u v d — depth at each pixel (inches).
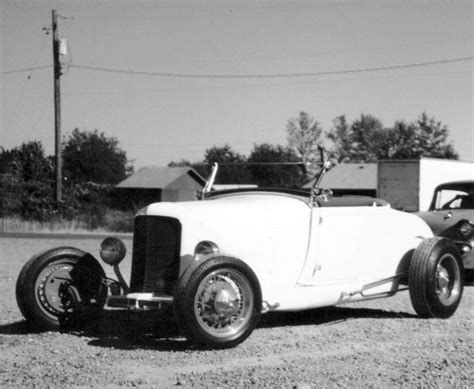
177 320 234.2
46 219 1339.8
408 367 217.3
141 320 296.0
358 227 297.0
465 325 290.4
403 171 1051.3
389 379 203.0
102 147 2913.4
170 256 253.6
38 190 1572.3
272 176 2787.9
